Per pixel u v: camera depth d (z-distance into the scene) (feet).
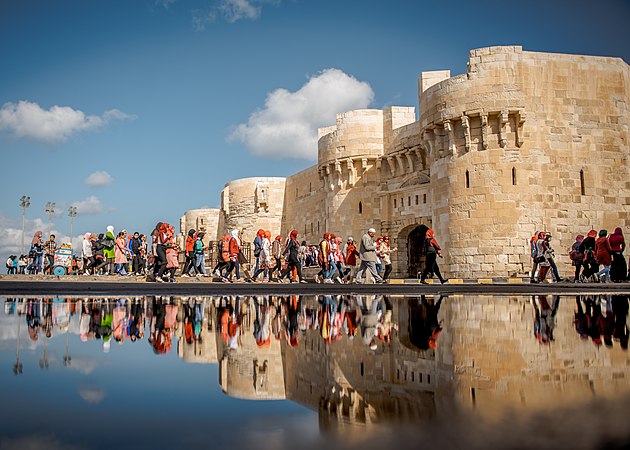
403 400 4.70
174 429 3.79
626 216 104.27
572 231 101.14
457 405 4.30
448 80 105.81
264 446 3.22
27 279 103.50
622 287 56.08
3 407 4.49
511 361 7.21
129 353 8.73
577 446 2.93
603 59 105.50
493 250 100.37
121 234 114.73
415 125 128.88
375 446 3.09
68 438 3.49
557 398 4.51
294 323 15.51
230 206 229.04
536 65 102.22
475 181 102.68
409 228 132.16
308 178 188.55
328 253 96.63
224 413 4.35
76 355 8.29
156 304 25.63
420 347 9.26
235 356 8.54
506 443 3.04
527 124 101.14
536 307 21.97
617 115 105.40
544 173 101.24
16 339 10.75
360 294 40.83
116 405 4.66
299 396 5.16
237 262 100.07
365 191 143.95
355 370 6.83
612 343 9.34
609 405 4.18
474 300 29.12
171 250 90.43
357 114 145.48
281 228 211.20
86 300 29.48
